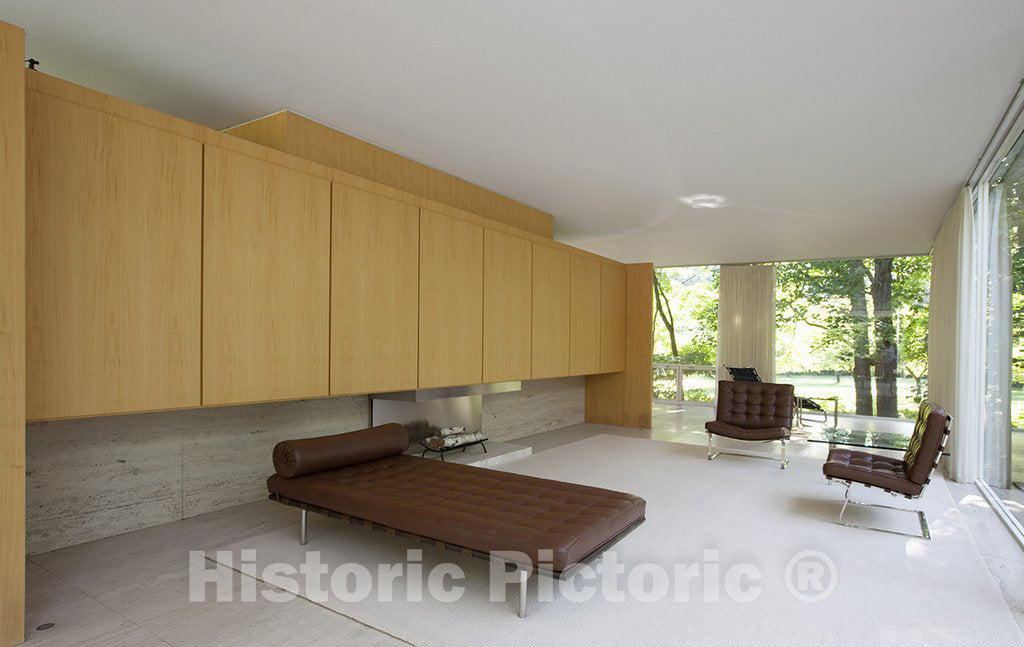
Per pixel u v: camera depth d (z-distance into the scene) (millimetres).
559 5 2541
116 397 2754
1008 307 4305
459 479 3338
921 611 2463
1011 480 4176
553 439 7000
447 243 4930
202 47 3012
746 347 10680
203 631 2244
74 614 2377
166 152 2975
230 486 4000
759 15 2574
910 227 7090
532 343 6152
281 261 3549
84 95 2654
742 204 6102
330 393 3854
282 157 3574
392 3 2557
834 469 3818
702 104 3582
